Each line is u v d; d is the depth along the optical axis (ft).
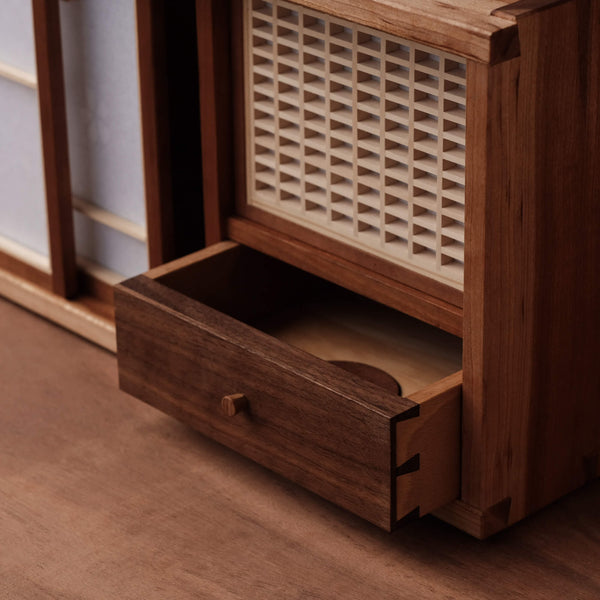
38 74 6.56
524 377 5.22
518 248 4.93
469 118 4.66
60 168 6.79
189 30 6.15
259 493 5.86
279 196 5.89
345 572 5.35
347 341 6.25
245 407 5.50
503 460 5.32
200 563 5.41
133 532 5.60
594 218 5.18
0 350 7.04
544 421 5.42
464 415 5.19
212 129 5.92
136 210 6.73
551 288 5.15
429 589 5.25
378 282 5.56
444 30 4.57
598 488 5.88
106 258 7.13
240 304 6.31
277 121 5.73
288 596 5.20
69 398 6.61
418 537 5.55
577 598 5.19
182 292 6.04
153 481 5.95
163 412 6.04
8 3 6.81
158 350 5.81
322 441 5.23
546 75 4.70
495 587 5.25
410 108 5.09
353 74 5.26
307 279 6.56
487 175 4.69
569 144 4.92
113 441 6.25
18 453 6.16
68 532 5.60
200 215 6.68
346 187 5.59
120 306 5.88
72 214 7.01
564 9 4.64
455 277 5.25
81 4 6.46
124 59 6.35
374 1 4.77
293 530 5.61
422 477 5.16
